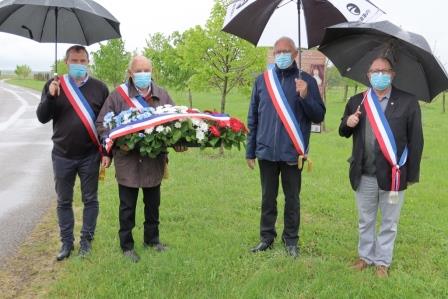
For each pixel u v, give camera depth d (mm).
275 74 4680
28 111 23156
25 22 4684
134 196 4660
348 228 5781
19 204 6910
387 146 4176
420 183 8414
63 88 4586
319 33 4652
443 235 5594
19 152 11438
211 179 8164
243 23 4781
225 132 4496
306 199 7031
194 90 11578
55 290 4027
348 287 4098
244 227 5676
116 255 4695
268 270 4371
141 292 3969
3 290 4109
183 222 5836
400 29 3930
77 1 4238
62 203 4762
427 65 4066
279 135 4637
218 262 4586
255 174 8625
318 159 10523
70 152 4672
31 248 5086
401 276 4363
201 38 10734
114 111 4551
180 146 4461
